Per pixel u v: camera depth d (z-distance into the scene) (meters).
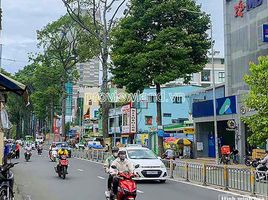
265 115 21.27
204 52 32.03
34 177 21.80
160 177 18.91
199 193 15.22
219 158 34.84
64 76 64.19
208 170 18.03
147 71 30.92
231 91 39.12
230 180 16.22
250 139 21.91
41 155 48.47
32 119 110.38
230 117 35.41
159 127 32.31
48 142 76.81
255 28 35.56
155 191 15.84
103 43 39.41
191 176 19.77
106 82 39.56
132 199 10.86
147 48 30.73
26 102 11.12
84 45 57.38
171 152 27.03
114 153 14.50
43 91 71.56
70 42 60.38
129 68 31.27
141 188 16.84
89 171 25.89
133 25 31.25
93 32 42.81
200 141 41.84
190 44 31.44
